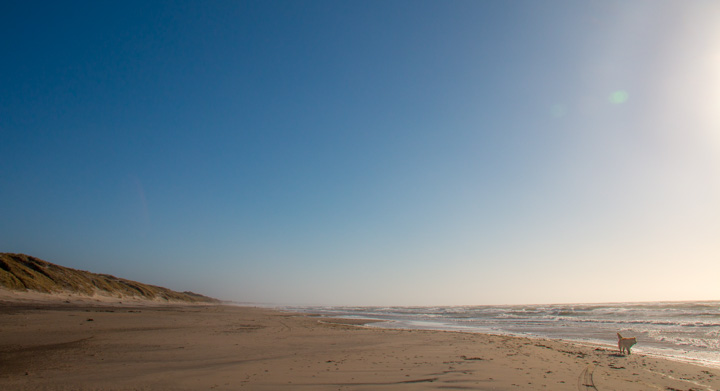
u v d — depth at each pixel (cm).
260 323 3472
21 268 5772
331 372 1137
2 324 2270
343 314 7288
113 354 1420
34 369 1095
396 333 2697
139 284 9994
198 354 1467
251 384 952
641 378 1164
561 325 3966
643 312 6512
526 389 955
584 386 1023
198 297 17325
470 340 2242
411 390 916
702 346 2169
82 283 6775
